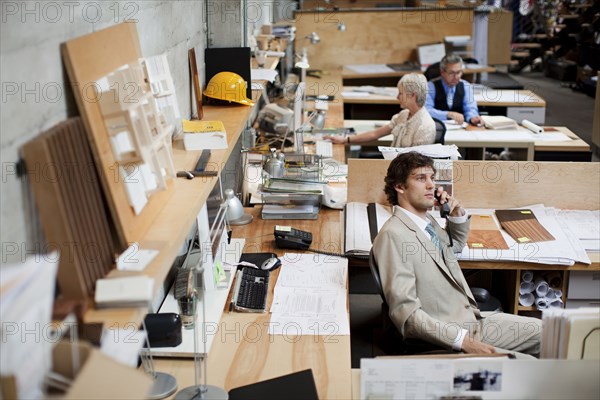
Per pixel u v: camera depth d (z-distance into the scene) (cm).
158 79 252
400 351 306
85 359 146
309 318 275
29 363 136
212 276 285
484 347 274
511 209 393
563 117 905
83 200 171
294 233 342
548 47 1162
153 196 211
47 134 162
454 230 340
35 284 134
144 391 147
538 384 204
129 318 159
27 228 162
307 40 784
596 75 1019
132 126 188
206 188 233
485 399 204
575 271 359
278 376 236
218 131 287
